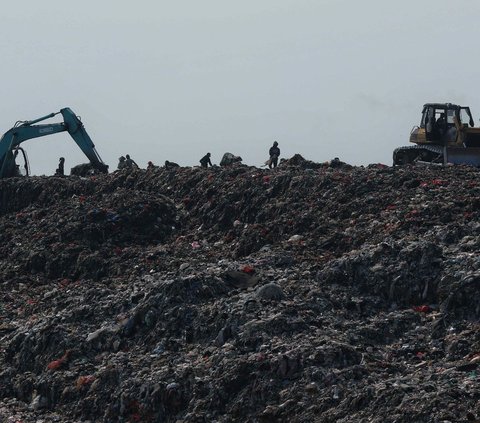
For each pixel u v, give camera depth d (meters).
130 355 77.25
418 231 90.31
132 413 71.00
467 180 106.38
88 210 116.56
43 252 109.56
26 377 79.94
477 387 62.69
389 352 72.00
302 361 68.88
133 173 133.12
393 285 79.38
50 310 91.50
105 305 85.25
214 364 72.00
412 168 117.31
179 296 80.69
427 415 59.62
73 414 73.94
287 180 113.19
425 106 149.62
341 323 75.88
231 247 103.19
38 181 135.00
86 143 153.00
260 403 67.50
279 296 79.00
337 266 82.81
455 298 75.50
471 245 82.38
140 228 113.88
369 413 62.09
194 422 67.62
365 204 101.75
